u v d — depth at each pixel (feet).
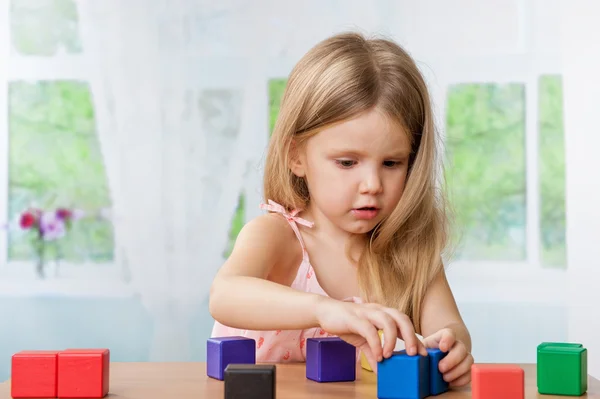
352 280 3.92
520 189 7.27
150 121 7.43
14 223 7.43
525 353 7.23
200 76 7.42
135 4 7.43
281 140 3.76
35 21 7.45
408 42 7.34
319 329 3.96
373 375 2.99
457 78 7.31
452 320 3.76
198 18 7.42
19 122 7.45
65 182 7.45
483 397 2.48
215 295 3.22
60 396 2.58
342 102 3.42
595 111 7.24
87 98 7.45
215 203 7.41
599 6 7.24
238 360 2.91
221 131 7.41
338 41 3.76
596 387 2.78
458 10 7.33
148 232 7.42
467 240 7.26
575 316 7.22
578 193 7.25
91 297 7.39
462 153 7.28
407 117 3.52
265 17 7.41
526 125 7.27
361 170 3.44
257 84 7.40
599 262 7.20
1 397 2.59
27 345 7.37
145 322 7.39
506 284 7.25
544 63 7.29
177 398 2.57
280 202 3.95
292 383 2.84
